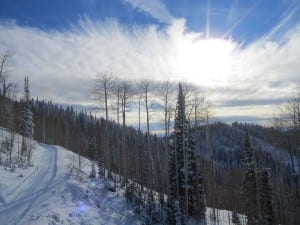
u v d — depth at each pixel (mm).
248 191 34938
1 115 50938
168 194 30969
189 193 32656
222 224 35312
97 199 27016
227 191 48875
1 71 38094
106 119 35094
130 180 39750
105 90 34688
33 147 51969
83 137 93688
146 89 34031
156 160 42031
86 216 22797
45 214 20031
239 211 44969
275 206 37469
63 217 20828
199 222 32094
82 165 42906
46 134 90000
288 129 35281
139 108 34781
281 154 43875
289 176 45062
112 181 33656
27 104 63219
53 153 52469
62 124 106375
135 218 26469
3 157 35281
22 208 20875
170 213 28156
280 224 38688
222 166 80000
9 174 29016
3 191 23844
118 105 35062
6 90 48188
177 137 34188
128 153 46594
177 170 31984
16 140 49219
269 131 48250
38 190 25719
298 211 37688
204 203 33531
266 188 34375
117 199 28562
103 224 22875
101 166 34250
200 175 34156
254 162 35500
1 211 20125
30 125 62500
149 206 27844
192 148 34000
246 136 36938
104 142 40719
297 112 30859
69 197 24953
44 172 33812
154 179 37688
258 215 32406
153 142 45844
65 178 30891
